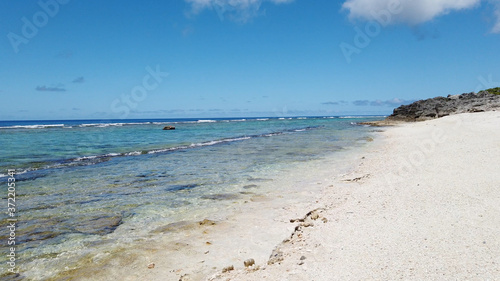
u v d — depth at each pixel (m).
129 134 43.53
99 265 5.81
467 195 8.51
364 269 4.97
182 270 5.58
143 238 7.07
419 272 4.68
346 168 15.16
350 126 65.25
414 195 9.12
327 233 6.85
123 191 11.43
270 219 8.13
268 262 5.68
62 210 9.20
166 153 22.36
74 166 16.94
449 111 64.00
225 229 7.52
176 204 9.75
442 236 5.93
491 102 60.97
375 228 6.80
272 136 38.28
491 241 5.49
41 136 38.44
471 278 4.38
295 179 13.05
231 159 19.08
